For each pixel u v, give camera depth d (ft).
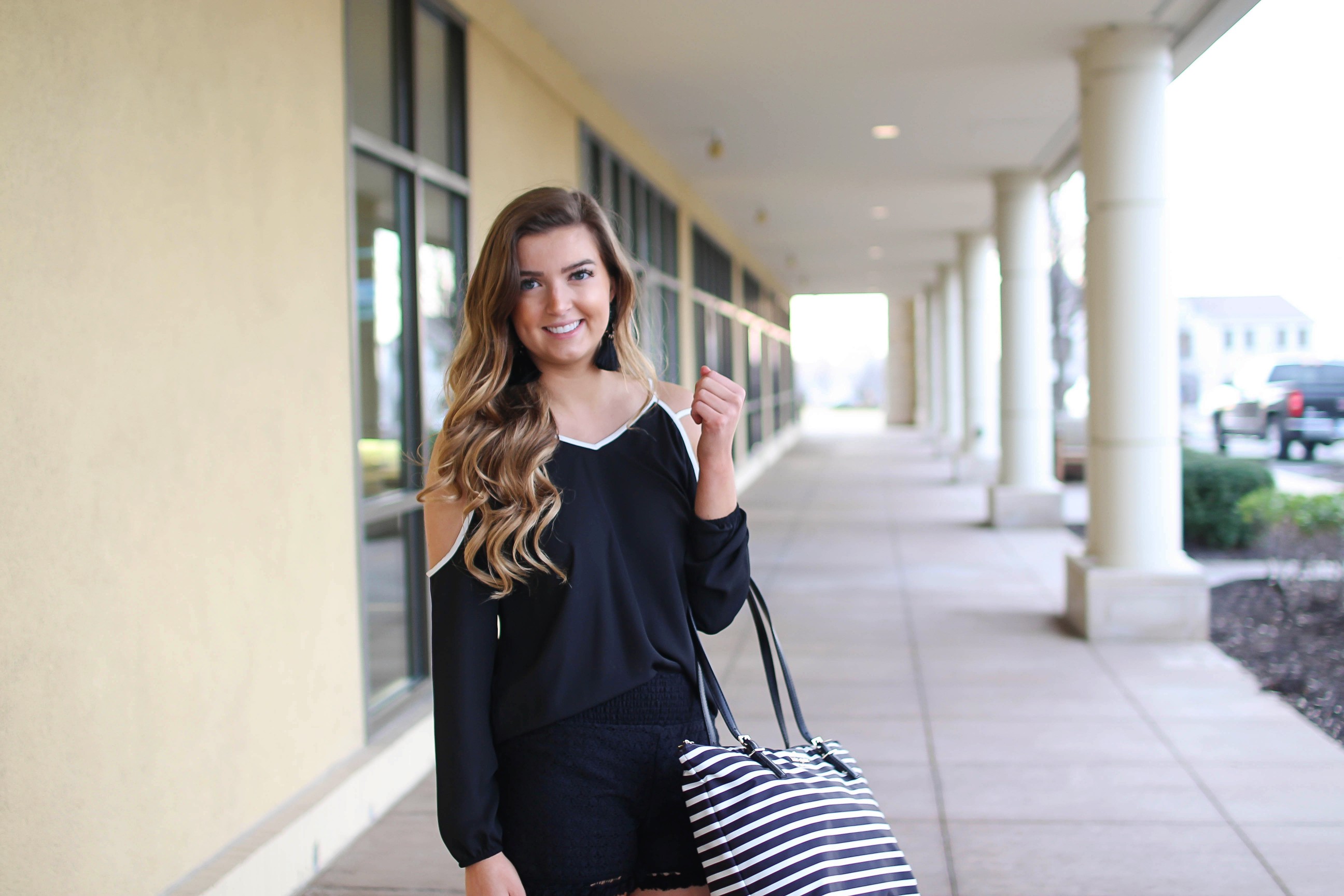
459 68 15.69
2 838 6.59
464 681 4.95
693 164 32.58
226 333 9.14
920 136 28.68
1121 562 19.48
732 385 5.10
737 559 5.18
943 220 45.57
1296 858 10.36
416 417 13.94
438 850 10.76
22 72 6.82
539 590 4.97
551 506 4.91
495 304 5.08
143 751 7.95
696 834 4.77
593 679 4.96
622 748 4.95
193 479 8.61
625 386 5.42
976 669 17.57
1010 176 34.17
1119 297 19.38
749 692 16.42
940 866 10.36
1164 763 12.99
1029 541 31.65
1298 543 21.26
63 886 7.11
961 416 65.46
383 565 13.14
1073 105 25.25
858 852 4.74
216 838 8.92
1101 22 19.03
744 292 54.75
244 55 9.46
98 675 7.47
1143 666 17.46
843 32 19.51
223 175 9.10
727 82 22.97
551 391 5.29
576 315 5.11
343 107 11.52
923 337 98.43
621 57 20.84
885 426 111.96
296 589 10.36
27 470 6.82
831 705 15.74
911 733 14.39
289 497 10.24
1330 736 13.82
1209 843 10.74
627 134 26.63
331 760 11.10
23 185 6.81
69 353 7.20
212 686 8.88
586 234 5.18
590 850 4.92
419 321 13.91
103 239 7.55
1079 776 12.64
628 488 5.16
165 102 8.29
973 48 20.62
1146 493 19.35
